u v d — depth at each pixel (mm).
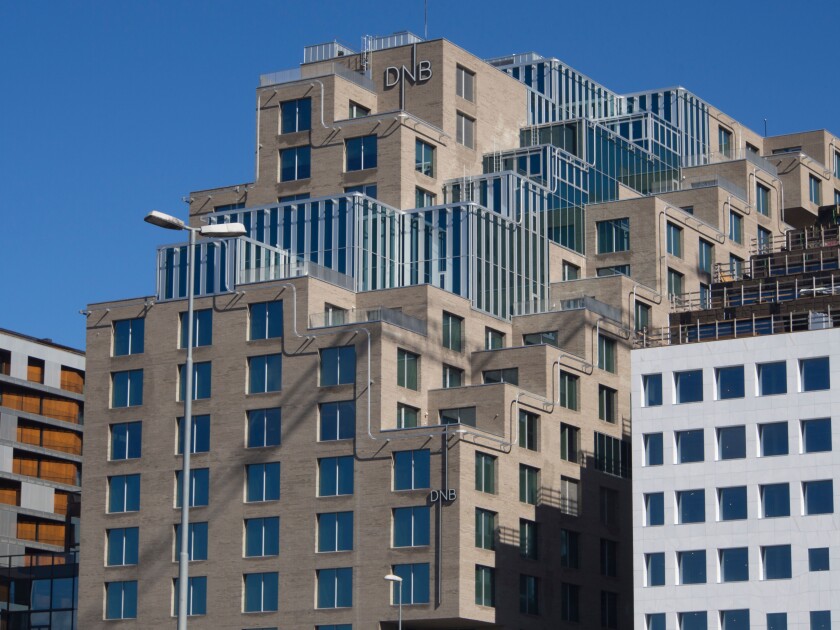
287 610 180000
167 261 198375
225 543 184500
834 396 163500
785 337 166875
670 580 167000
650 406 171750
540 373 191875
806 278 189000
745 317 180375
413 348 185875
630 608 198125
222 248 195000
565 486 192125
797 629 160750
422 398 186625
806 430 164125
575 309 199875
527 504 185750
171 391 190875
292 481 182625
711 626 164250
